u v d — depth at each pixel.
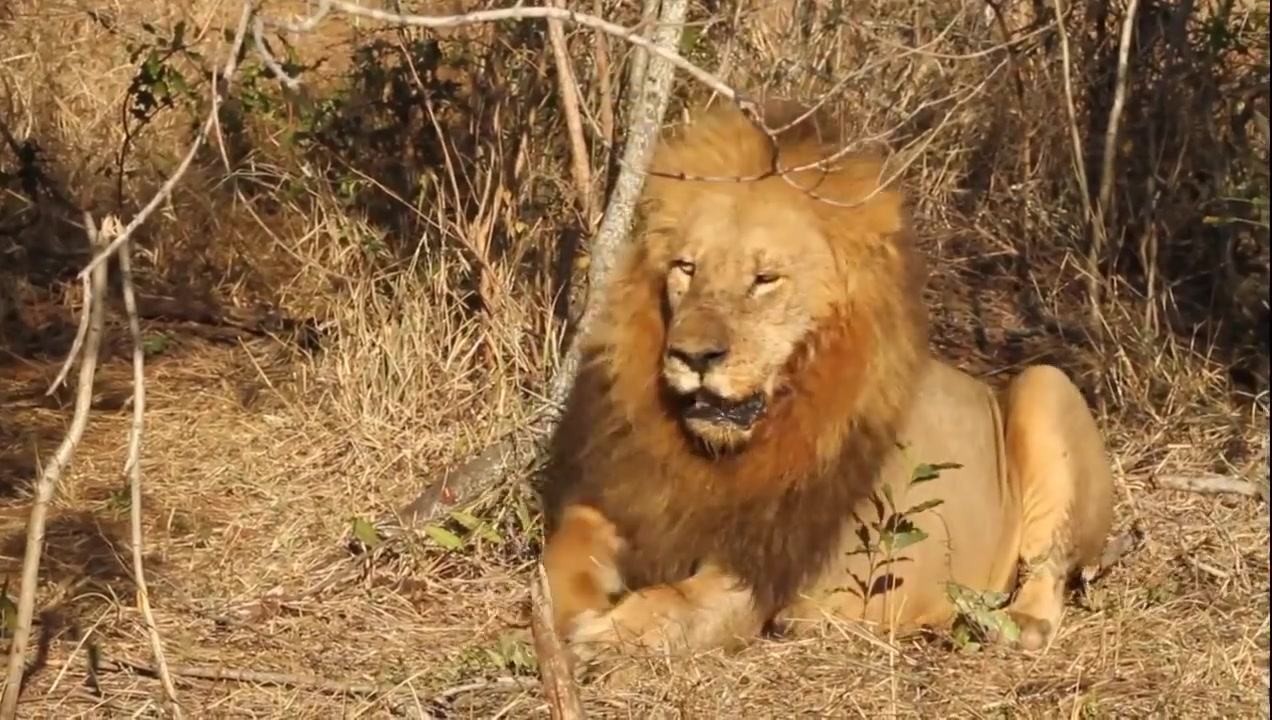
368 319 12.41
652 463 9.02
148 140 15.76
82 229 14.84
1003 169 15.52
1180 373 12.91
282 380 12.73
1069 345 13.88
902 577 9.38
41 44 16.92
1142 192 14.94
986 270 15.23
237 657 8.90
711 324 8.44
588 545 9.36
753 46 13.20
